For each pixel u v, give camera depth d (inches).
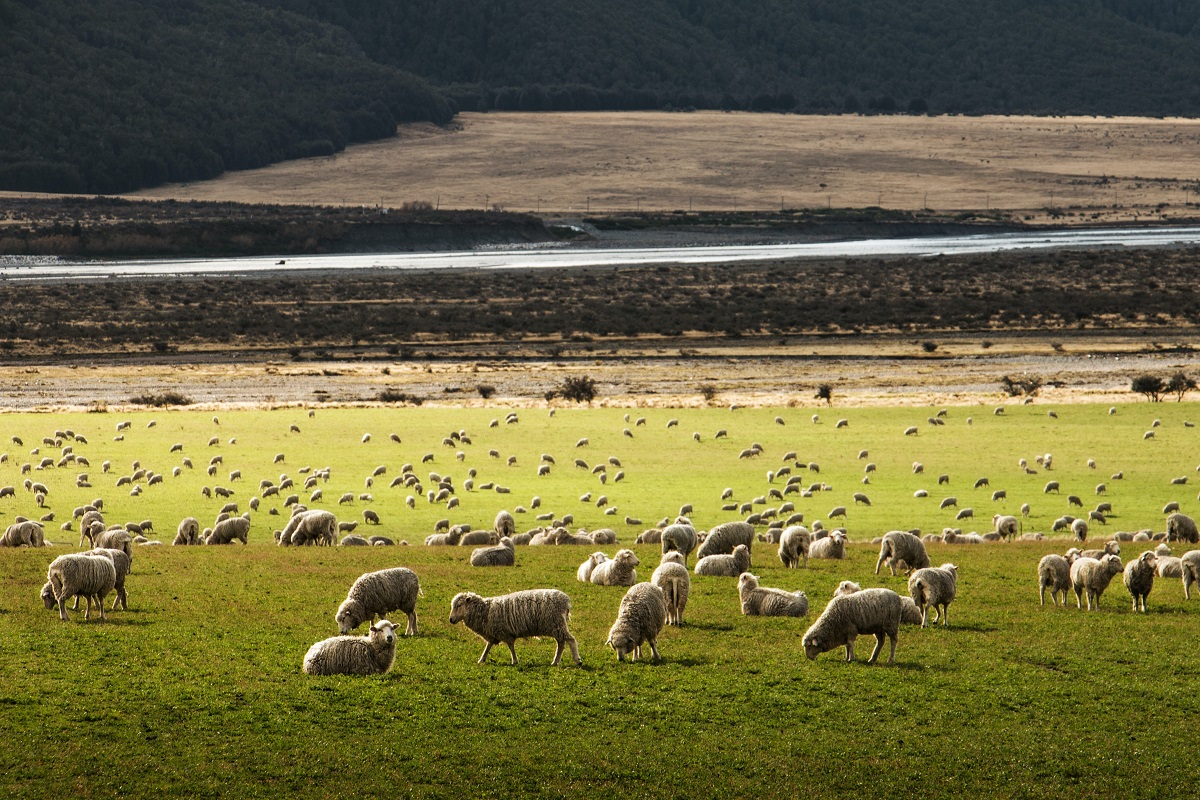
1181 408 4854.8
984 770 1227.2
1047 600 1849.2
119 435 4335.6
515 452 4165.8
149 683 1389.0
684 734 1286.9
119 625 1616.6
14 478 3602.4
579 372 6505.9
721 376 6314.0
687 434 4471.0
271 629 1616.6
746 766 1223.5
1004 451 4092.0
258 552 2236.7
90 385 6043.3
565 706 1342.3
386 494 3454.7
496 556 2097.7
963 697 1384.1
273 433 4463.6
